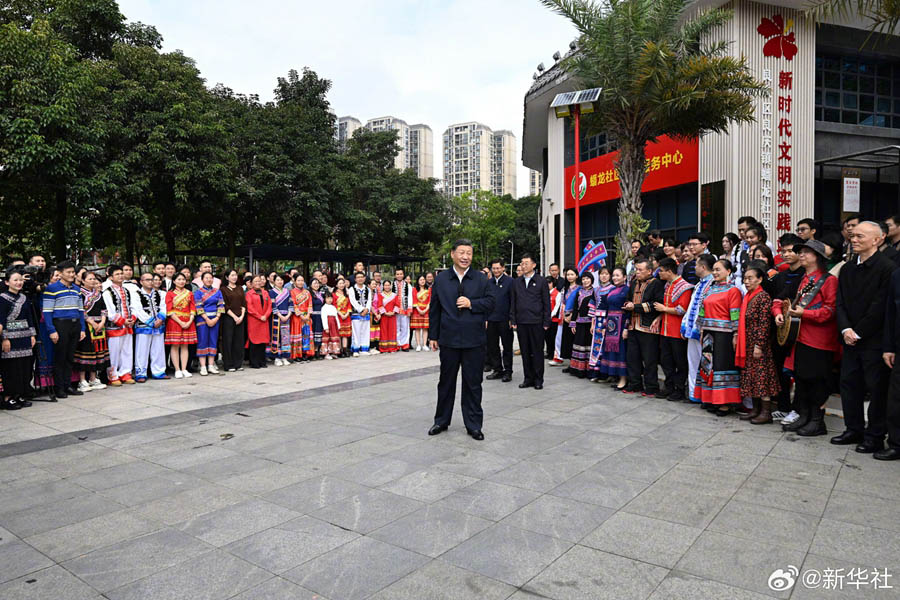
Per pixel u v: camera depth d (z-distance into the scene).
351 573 2.81
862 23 13.71
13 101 11.34
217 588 2.70
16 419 6.29
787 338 5.24
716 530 3.23
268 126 20.05
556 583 2.69
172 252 19.55
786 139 13.19
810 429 5.19
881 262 4.52
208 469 4.49
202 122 15.86
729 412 6.09
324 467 4.48
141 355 8.72
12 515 3.63
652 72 9.24
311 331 11.29
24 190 13.73
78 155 12.36
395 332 12.65
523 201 55.19
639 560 2.90
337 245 26.89
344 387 8.10
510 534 3.22
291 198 20.47
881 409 4.57
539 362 7.75
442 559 2.94
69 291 7.54
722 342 5.86
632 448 4.86
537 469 4.34
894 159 14.52
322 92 25.62
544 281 7.80
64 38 14.57
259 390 7.93
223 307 9.74
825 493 3.75
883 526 3.23
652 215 16.11
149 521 3.50
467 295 5.26
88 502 3.84
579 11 10.04
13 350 6.74
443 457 4.68
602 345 7.80
